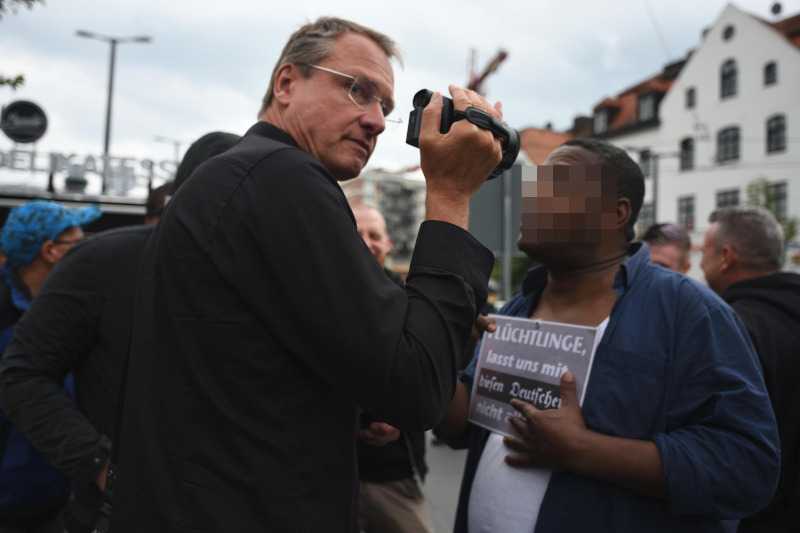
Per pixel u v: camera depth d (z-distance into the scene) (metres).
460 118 1.14
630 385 1.46
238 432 1.03
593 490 1.43
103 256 1.85
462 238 1.13
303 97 1.26
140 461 1.08
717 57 33.28
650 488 1.36
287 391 1.05
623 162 1.64
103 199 6.98
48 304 1.81
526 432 1.51
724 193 32.62
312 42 1.27
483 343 1.80
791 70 30.12
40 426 1.73
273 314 1.02
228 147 1.76
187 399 1.05
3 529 2.23
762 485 1.36
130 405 1.14
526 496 1.53
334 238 1.02
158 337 1.10
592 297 1.64
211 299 1.05
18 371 1.78
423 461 2.77
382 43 1.33
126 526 1.09
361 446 2.58
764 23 31.41
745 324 2.06
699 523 1.42
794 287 2.13
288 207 1.03
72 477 1.71
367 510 2.64
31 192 6.87
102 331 1.82
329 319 0.98
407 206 50.25
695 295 1.50
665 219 35.34
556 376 1.56
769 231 2.48
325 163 1.27
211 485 1.02
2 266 2.49
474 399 1.78
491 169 1.18
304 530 1.04
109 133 17.67
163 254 1.11
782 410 1.96
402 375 0.98
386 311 1.00
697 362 1.43
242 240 1.04
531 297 1.86
